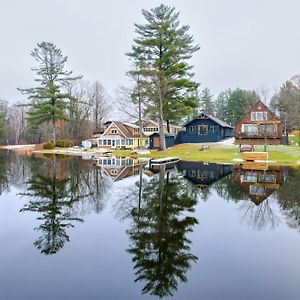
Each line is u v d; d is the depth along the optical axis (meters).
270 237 8.27
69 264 6.58
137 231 8.69
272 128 39.81
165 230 8.79
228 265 6.56
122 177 19.44
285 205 11.85
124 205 11.78
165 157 32.91
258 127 40.16
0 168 23.55
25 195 13.45
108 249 7.40
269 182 17.47
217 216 10.29
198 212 10.80
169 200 12.71
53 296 5.32
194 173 21.59
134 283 5.79
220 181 17.94
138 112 43.06
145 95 37.06
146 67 36.59
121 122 54.38
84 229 8.86
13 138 82.75
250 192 14.51
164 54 35.28
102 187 15.69
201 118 46.62
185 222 9.58
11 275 6.10
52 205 11.67
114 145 49.88
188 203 12.18
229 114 81.69
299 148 37.25
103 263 6.64
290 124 56.66
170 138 44.59
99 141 50.69
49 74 50.19
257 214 10.52
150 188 15.54
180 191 14.77
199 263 6.64
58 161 30.12
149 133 54.09
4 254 7.11
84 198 12.95
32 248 7.45
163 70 35.94
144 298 5.27
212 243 7.80
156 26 35.88
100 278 5.97
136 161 30.44
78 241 7.91
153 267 6.45
